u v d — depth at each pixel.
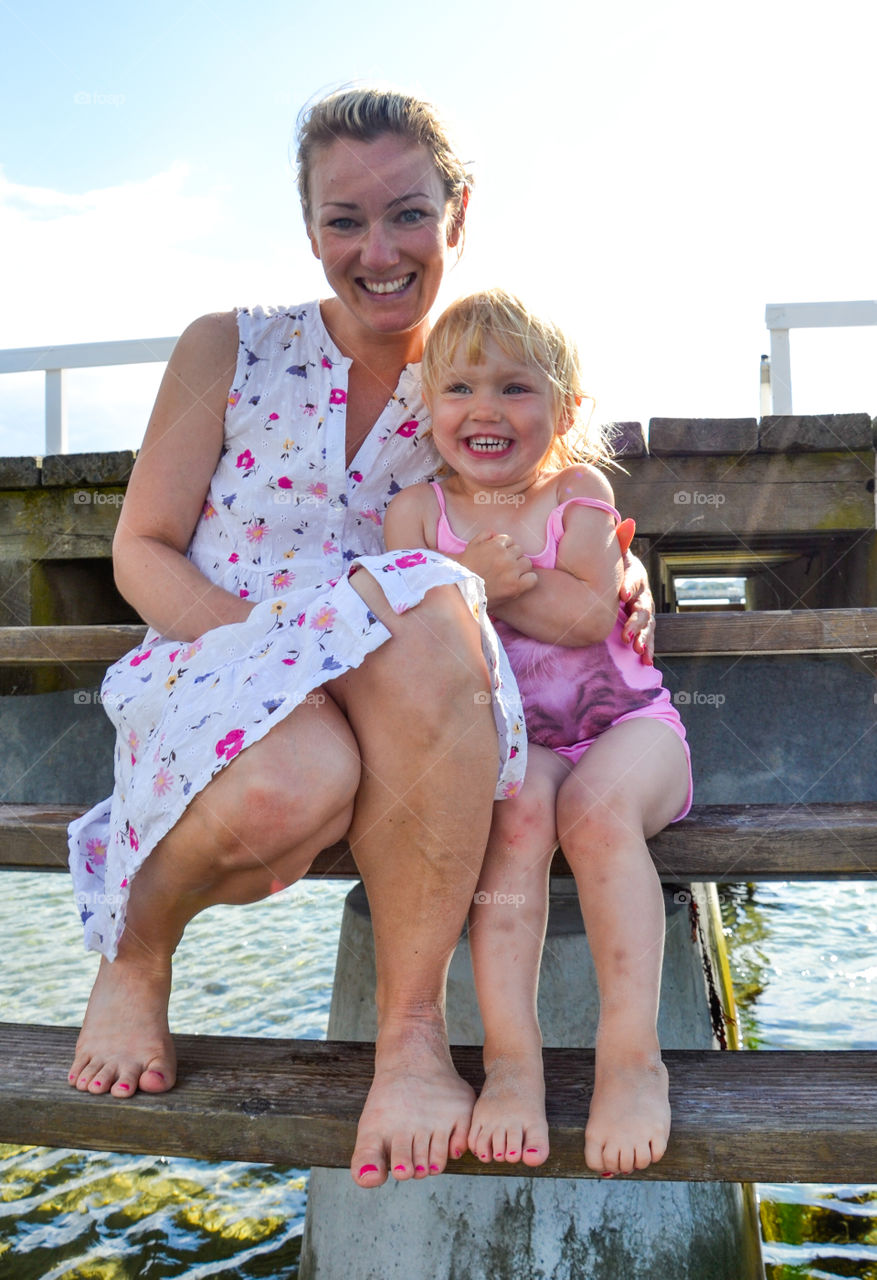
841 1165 1.24
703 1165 1.25
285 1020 3.08
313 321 1.79
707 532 3.32
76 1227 2.25
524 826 1.48
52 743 2.74
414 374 1.81
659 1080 1.31
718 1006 2.43
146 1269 2.11
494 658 1.38
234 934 3.92
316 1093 1.37
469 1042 1.99
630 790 1.48
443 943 1.35
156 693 1.47
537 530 1.75
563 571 1.71
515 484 1.78
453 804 1.30
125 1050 1.41
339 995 2.18
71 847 1.56
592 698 1.70
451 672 1.30
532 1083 1.31
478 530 1.77
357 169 1.64
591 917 1.42
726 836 1.64
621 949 1.39
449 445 1.77
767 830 1.64
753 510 3.31
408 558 1.38
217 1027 3.05
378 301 1.70
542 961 1.99
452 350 1.72
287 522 1.76
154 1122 1.34
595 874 1.43
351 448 1.81
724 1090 1.34
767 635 2.02
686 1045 2.04
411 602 1.32
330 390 1.77
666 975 2.07
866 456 3.27
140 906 1.40
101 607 4.55
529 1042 1.35
